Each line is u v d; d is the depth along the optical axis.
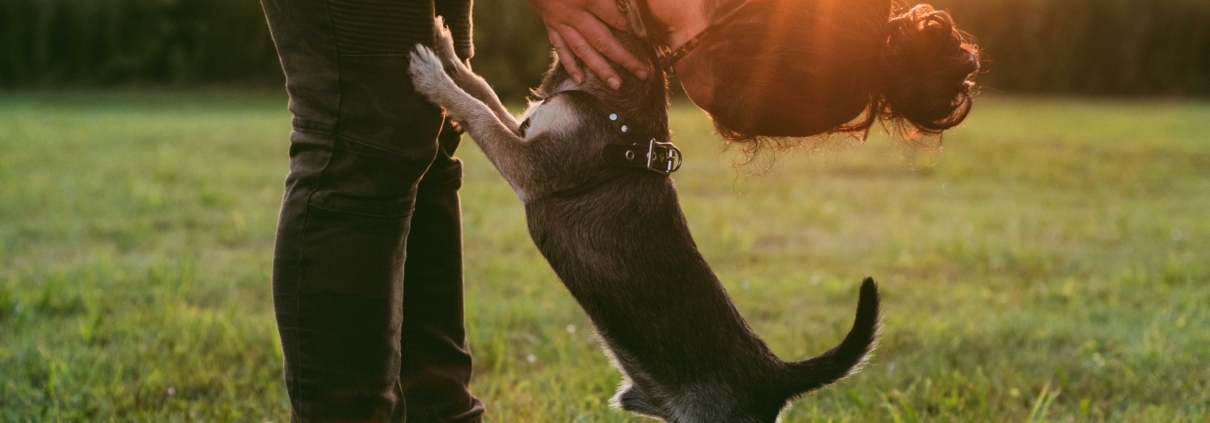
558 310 4.43
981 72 2.06
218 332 3.78
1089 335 4.16
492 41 20.72
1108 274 5.60
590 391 3.18
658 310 2.16
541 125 2.13
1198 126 16.44
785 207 7.85
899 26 1.81
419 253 2.27
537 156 2.08
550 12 2.11
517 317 4.23
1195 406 3.13
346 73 1.76
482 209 7.50
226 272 5.07
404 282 2.27
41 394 2.94
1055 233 7.01
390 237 1.84
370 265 1.80
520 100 20.80
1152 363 3.64
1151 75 25.58
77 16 21.44
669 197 2.20
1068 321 4.43
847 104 1.80
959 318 4.42
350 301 1.79
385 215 1.83
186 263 4.95
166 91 21.39
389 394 1.91
